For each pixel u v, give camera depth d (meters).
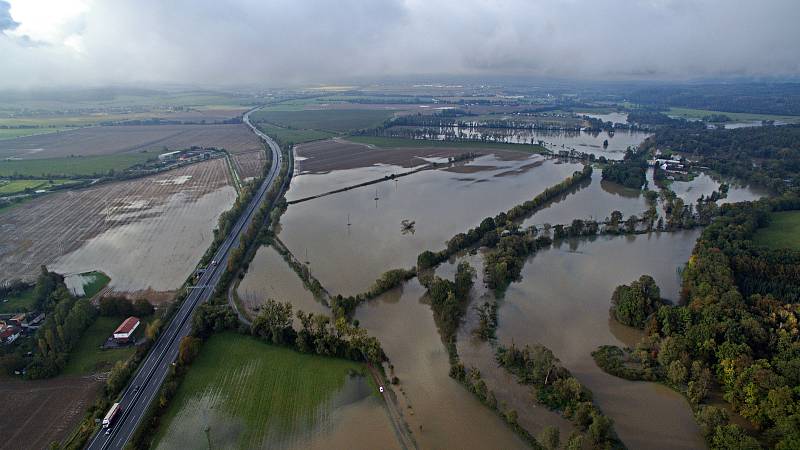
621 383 134.38
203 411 122.88
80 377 135.75
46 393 128.88
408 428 117.50
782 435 106.44
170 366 137.88
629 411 123.50
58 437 113.50
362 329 154.38
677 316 152.12
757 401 115.06
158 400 123.50
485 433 116.50
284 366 141.12
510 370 139.88
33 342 149.25
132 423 118.25
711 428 111.25
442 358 146.88
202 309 163.00
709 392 127.31
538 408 124.62
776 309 150.88
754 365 122.12
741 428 112.62
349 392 130.38
